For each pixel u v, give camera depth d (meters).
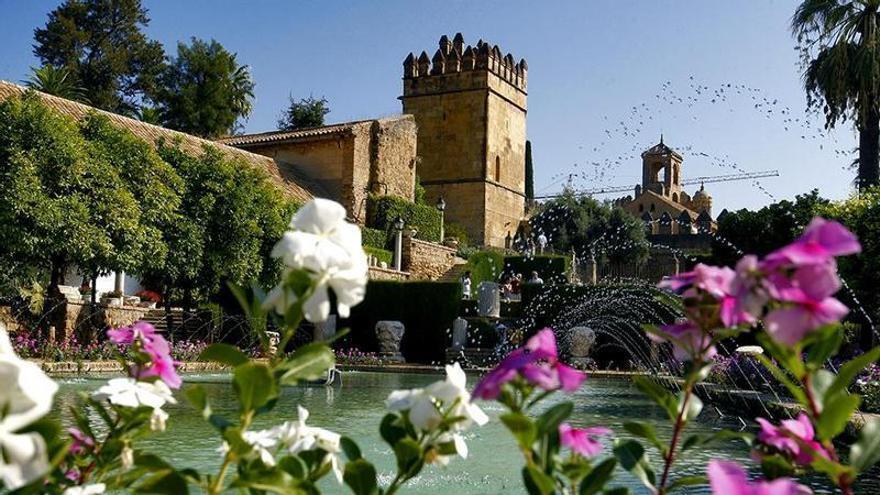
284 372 1.73
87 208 18.72
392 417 1.90
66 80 46.75
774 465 1.69
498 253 43.31
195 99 53.84
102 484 1.97
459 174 54.66
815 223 1.35
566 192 57.78
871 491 5.82
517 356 1.54
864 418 7.71
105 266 19.86
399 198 39.41
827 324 1.29
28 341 17.98
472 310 30.83
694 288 1.61
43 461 1.17
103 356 18.59
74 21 53.44
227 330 24.92
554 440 1.72
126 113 54.25
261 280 24.73
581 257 54.25
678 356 1.72
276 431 2.03
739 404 11.67
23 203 17.41
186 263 22.52
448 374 1.79
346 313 1.67
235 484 1.72
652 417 11.24
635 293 24.28
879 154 20.33
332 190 38.03
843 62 20.20
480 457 7.38
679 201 86.38
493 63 55.34
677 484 1.79
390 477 6.22
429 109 55.75
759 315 1.34
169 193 21.34
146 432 2.06
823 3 20.53
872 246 15.93
